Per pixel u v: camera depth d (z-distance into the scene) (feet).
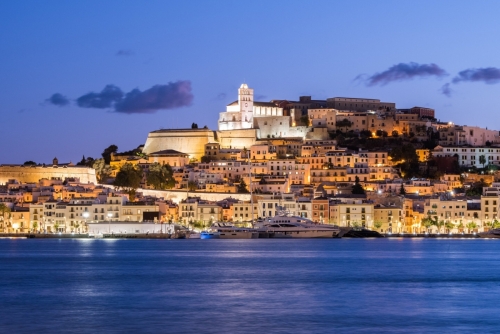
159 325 649.61
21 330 630.33
